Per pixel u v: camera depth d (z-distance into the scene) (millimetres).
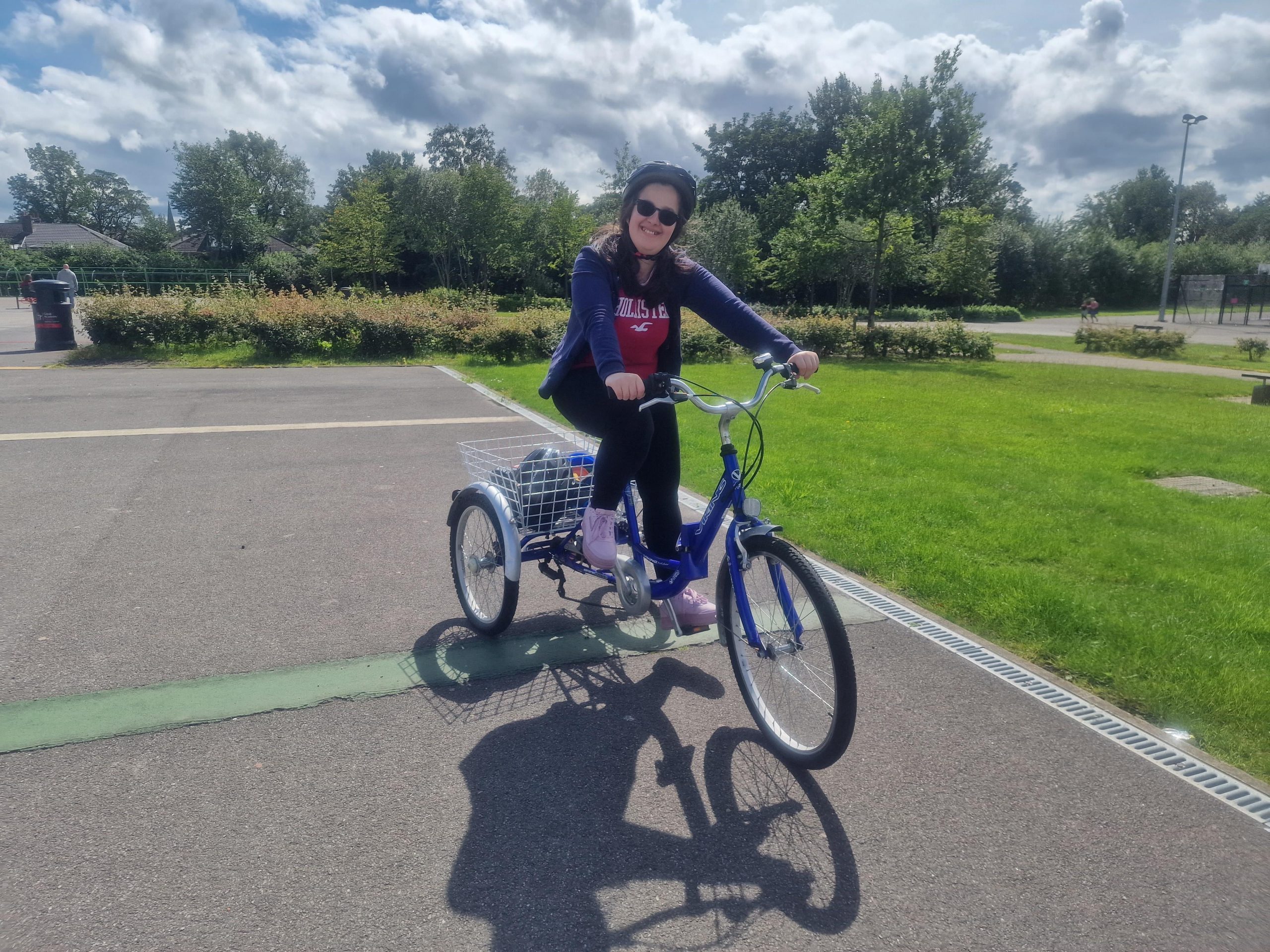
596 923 2150
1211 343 27094
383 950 2033
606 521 3219
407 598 4199
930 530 5449
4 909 2109
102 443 7469
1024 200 69875
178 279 44250
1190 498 6562
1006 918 2211
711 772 2830
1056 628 3945
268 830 2453
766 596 2920
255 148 88500
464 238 51906
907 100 18672
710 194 60500
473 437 8055
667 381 2768
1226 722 3184
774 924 2170
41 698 3135
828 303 50844
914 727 3133
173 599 4094
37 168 97625
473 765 2822
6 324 21016
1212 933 2176
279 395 10609
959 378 15281
